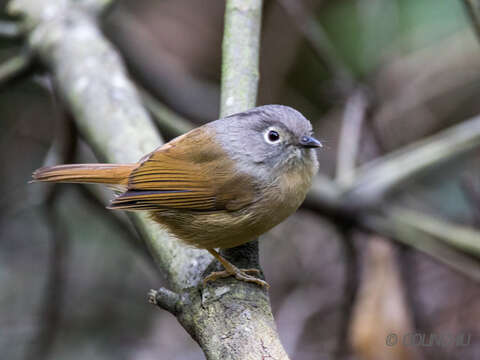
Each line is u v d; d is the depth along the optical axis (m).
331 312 11.88
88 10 9.89
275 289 12.61
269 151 6.59
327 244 12.52
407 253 10.68
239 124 6.74
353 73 13.34
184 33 15.48
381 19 13.27
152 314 12.73
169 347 12.26
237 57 7.37
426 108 13.04
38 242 13.05
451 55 13.09
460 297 11.56
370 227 10.27
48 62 9.23
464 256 10.35
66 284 12.08
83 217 13.12
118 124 7.64
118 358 12.06
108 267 12.87
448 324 11.30
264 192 6.56
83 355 11.98
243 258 6.52
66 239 11.48
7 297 12.38
